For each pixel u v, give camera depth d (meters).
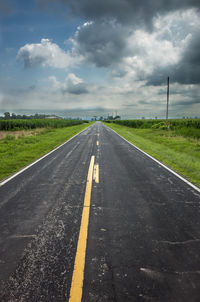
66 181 5.84
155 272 2.26
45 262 2.44
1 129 27.14
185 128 22.69
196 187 5.30
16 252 2.64
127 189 5.11
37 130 28.25
